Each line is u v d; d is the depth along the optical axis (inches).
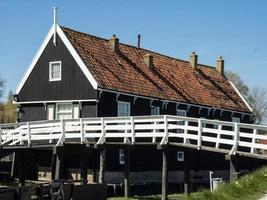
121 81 1288.1
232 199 605.3
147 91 1342.3
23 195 768.9
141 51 1526.8
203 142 1509.6
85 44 1318.9
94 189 940.6
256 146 874.1
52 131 1091.9
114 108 1253.7
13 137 1156.5
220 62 1899.6
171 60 1642.5
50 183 844.0
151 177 1336.1
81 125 1053.8
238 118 1768.0
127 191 1059.9
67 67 1274.6
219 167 1598.2
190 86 1587.1
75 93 1250.6
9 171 1395.2
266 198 608.7
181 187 1353.3
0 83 2923.2
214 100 1636.3
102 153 1028.5
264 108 3240.7
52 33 1309.1
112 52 1385.3
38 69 1331.2
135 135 1015.6
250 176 720.3
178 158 1429.6
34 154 1280.8
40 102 1315.2
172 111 1429.6
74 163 1253.1
